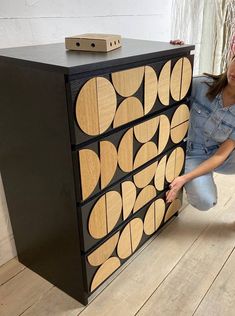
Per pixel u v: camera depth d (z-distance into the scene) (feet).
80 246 3.48
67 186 3.20
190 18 6.52
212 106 4.54
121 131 3.37
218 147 4.92
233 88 4.24
